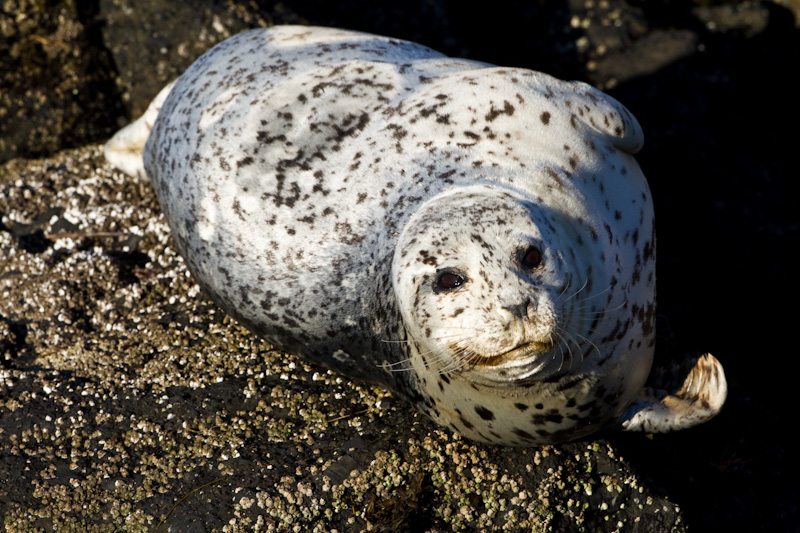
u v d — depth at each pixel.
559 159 16.02
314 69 18.67
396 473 16.73
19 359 19.80
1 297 21.00
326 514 16.38
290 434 17.66
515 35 29.34
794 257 24.48
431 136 16.59
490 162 15.94
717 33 29.70
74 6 25.22
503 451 17.05
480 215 14.45
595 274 15.41
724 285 23.34
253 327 18.48
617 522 16.53
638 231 16.66
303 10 26.53
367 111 17.50
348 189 16.83
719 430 19.39
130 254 21.88
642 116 26.02
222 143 18.23
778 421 20.47
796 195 25.61
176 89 20.56
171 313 20.39
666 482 17.67
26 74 24.69
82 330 20.25
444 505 16.52
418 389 16.88
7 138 24.50
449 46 28.08
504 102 16.56
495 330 13.66
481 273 13.88
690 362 17.73
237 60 19.81
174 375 18.98
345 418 17.86
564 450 17.06
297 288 17.17
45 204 23.12
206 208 18.16
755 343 22.98
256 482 16.81
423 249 14.38
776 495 19.02
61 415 18.44
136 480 17.25
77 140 24.89
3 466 17.67
